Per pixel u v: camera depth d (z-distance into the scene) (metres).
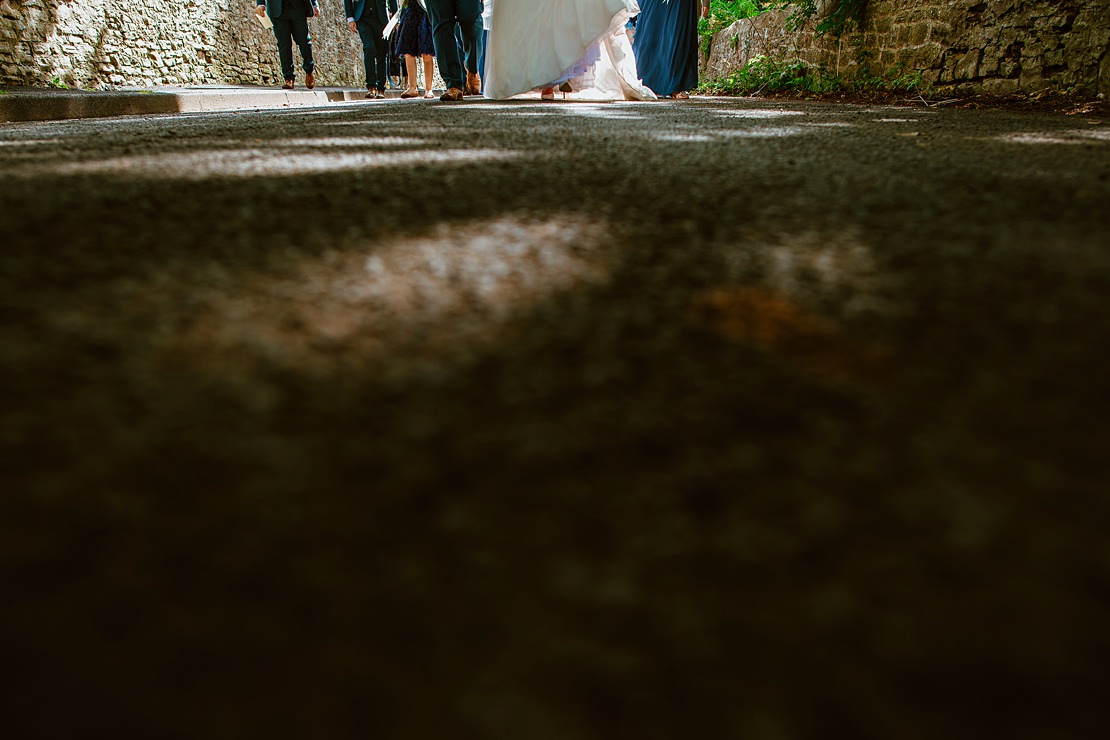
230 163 1.68
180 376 0.58
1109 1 4.83
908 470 0.46
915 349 0.64
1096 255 0.87
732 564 0.39
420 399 0.56
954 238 0.96
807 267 0.86
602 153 1.86
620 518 0.42
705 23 11.75
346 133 2.54
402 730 0.30
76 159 1.76
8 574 0.38
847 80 7.57
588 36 5.57
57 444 0.49
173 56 10.81
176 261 0.87
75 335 0.66
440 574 0.38
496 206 1.19
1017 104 5.21
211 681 0.32
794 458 0.48
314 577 0.38
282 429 0.51
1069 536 0.40
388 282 0.81
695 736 0.29
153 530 0.41
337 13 16.84
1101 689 0.32
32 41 8.14
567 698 0.31
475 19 5.85
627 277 0.83
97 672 0.32
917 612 0.35
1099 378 0.58
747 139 2.26
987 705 0.31
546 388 0.58
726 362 0.62
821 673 0.32
